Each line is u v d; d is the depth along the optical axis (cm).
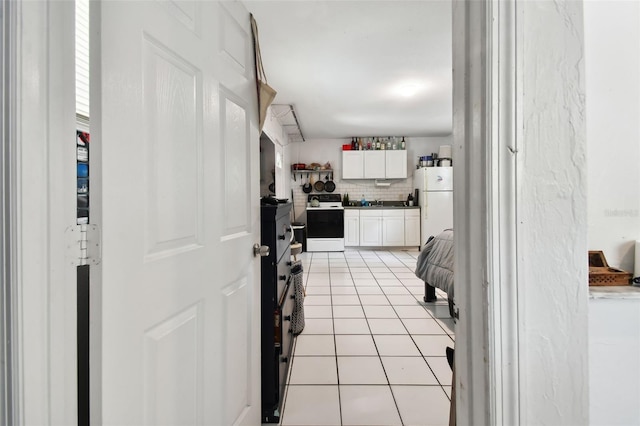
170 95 81
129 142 68
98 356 61
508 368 50
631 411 58
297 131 581
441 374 185
